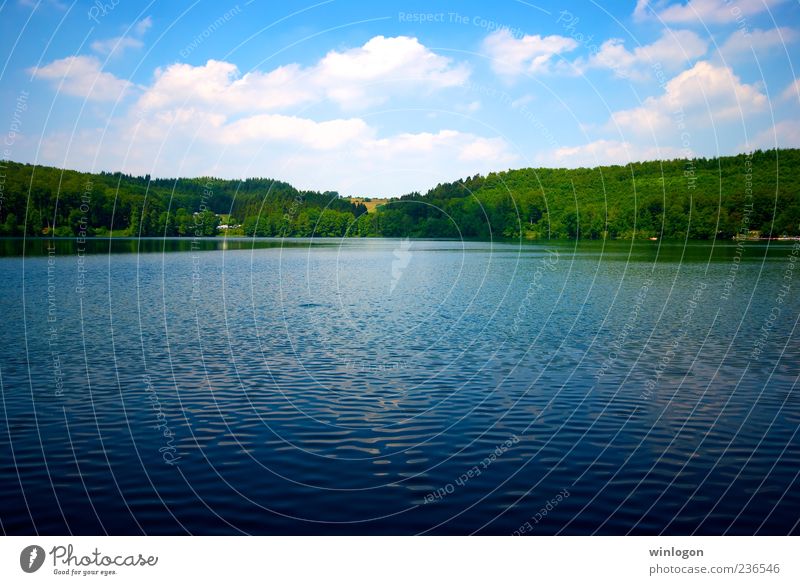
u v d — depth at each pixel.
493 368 25.97
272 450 16.55
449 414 19.81
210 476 14.82
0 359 27.11
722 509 13.44
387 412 19.97
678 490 14.31
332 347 30.12
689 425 18.75
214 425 18.53
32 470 15.10
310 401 21.12
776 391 22.50
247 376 24.41
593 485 14.56
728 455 16.36
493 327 36.19
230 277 66.62
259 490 14.14
